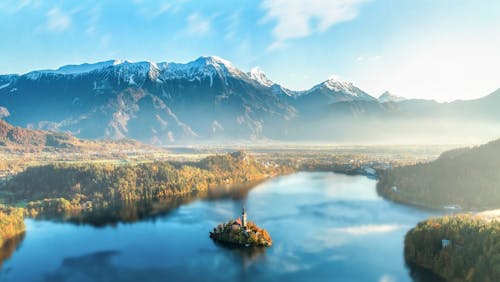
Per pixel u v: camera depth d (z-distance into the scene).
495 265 168.88
